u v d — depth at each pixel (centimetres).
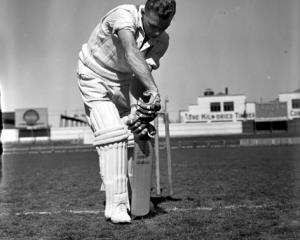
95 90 405
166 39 425
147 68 370
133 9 385
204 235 346
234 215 431
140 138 382
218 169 1182
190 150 2811
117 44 397
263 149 2592
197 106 5916
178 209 478
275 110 5731
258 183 785
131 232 360
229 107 5900
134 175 404
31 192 739
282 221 400
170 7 379
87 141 4397
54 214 470
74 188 787
